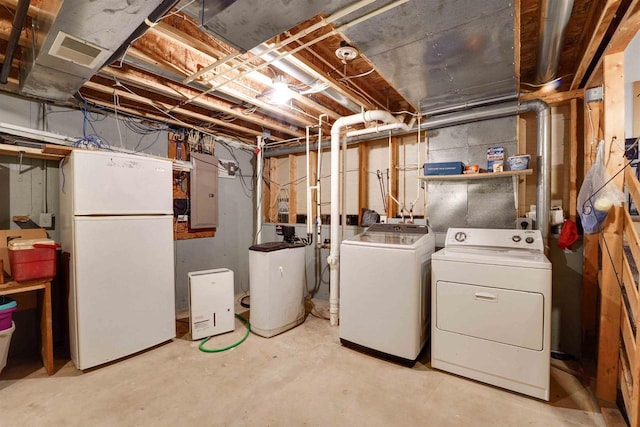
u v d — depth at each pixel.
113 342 2.34
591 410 1.82
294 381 2.12
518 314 1.96
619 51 1.85
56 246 2.21
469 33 1.71
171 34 1.79
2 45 2.10
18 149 2.27
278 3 1.31
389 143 3.58
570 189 2.51
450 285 2.20
